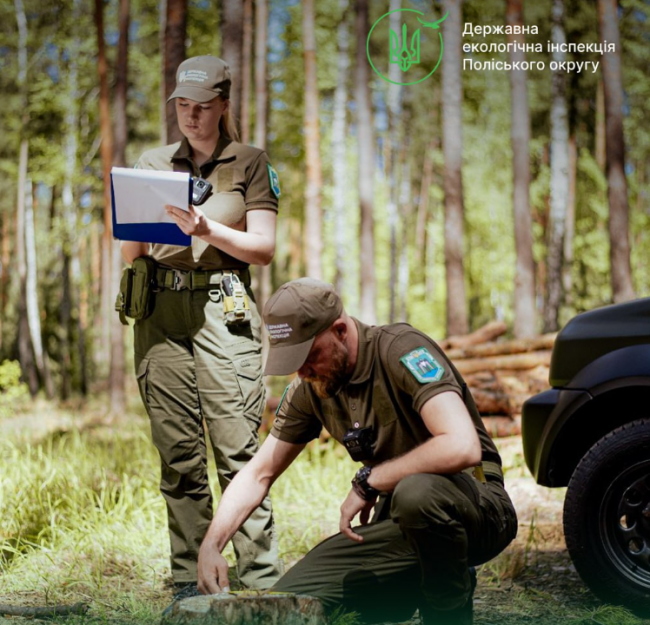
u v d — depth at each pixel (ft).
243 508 10.34
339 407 9.90
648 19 83.92
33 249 87.92
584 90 86.28
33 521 16.87
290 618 8.97
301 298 9.17
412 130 107.96
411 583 9.88
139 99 85.87
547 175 88.63
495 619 11.80
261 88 65.92
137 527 16.62
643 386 12.03
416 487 9.04
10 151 92.17
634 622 11.52
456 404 9.23
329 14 83.87
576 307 91.25
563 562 14.43
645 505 11.93
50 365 92.63
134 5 81.61
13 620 11.76
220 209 12.90
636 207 94.84
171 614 9.11
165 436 13.35
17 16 85.87
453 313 56.59
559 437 12.64
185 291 13.11
